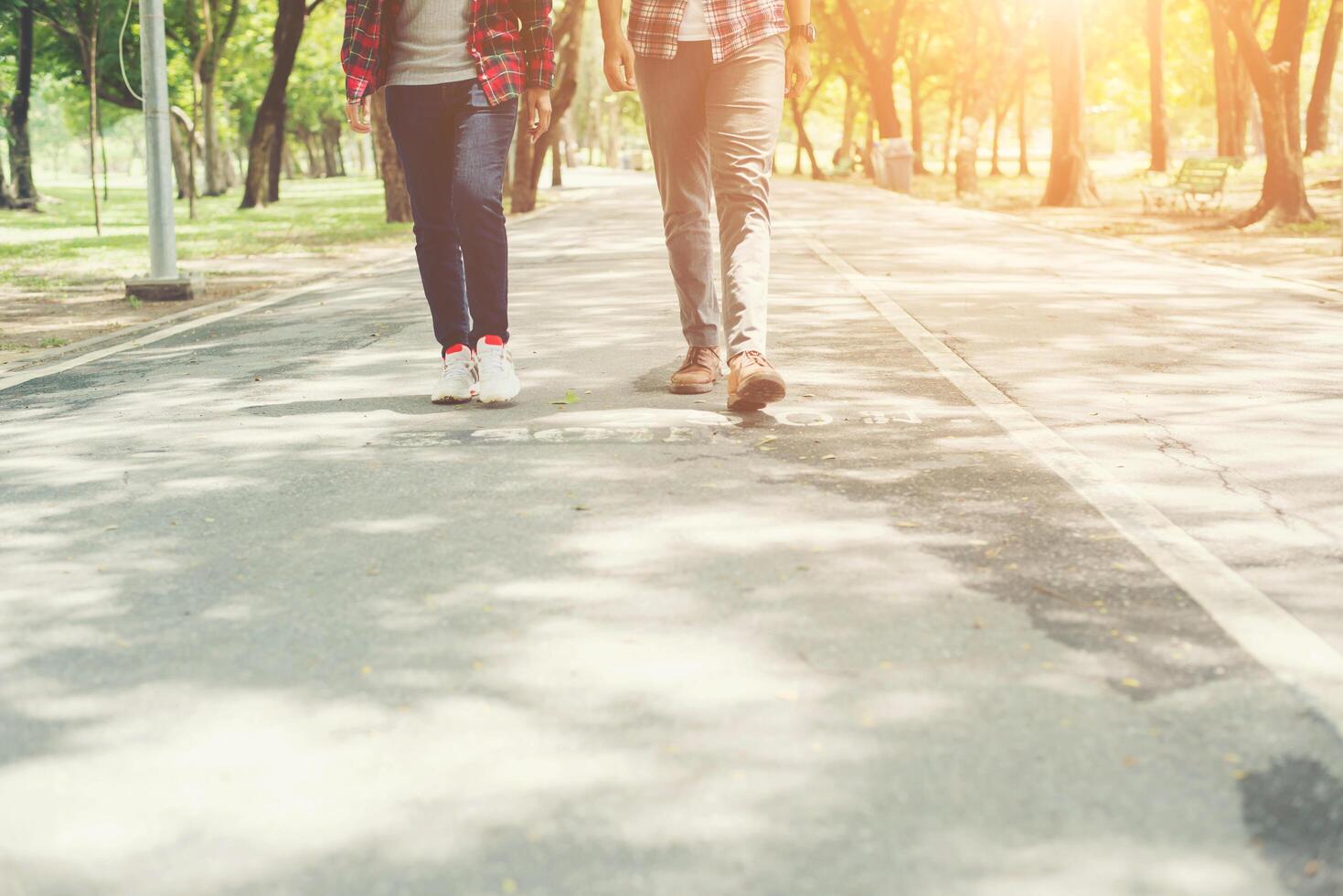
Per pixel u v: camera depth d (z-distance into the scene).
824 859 2.14
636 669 2.92
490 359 5.76
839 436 5.14
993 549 3.72
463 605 3.35
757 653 3.00
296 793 2.41
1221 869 2.09
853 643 3.04
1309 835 2.19
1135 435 5.17
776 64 5.50
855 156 61.50
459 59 5.60
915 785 2.38
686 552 3.73
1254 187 31.23
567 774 2.45
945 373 6.52
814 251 13.78
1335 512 4.12
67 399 6.51
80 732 2.68
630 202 28.94
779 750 2.53
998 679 2.82
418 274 13.16
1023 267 11.97
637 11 5.59
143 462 5.01
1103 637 3.05
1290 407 5.70
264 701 2.80
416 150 5.74
